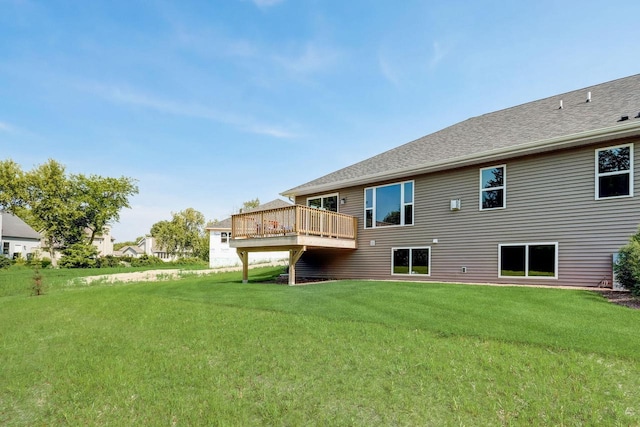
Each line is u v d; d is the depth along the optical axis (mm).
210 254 34625
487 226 11320
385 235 13938
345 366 4680
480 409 3557
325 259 15820
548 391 3775
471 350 4859
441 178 12492
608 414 3359
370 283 11773
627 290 8141
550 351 4664
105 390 4473
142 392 4348
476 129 13977
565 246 9797
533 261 10336
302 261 16781
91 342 6453
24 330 7613
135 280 19734
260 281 14789
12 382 4859
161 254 72938
